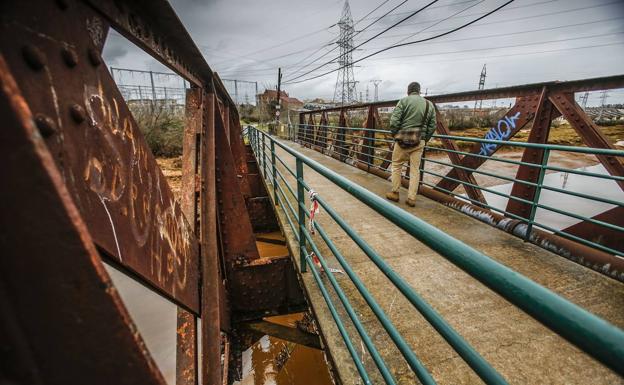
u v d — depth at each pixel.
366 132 8.12
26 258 0.45
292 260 3.54
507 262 3.14
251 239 3.68
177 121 18.66
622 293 2.62
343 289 2.76
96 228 0.75
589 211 9.30
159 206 1.27
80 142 0.73
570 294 2.63
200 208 2.24
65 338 0.50
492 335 2.20
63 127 0.67
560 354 2.03
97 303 0.50
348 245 3.65
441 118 5.25
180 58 2.23
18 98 0.41
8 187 0.42
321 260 2.31
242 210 3.58
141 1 1.35
